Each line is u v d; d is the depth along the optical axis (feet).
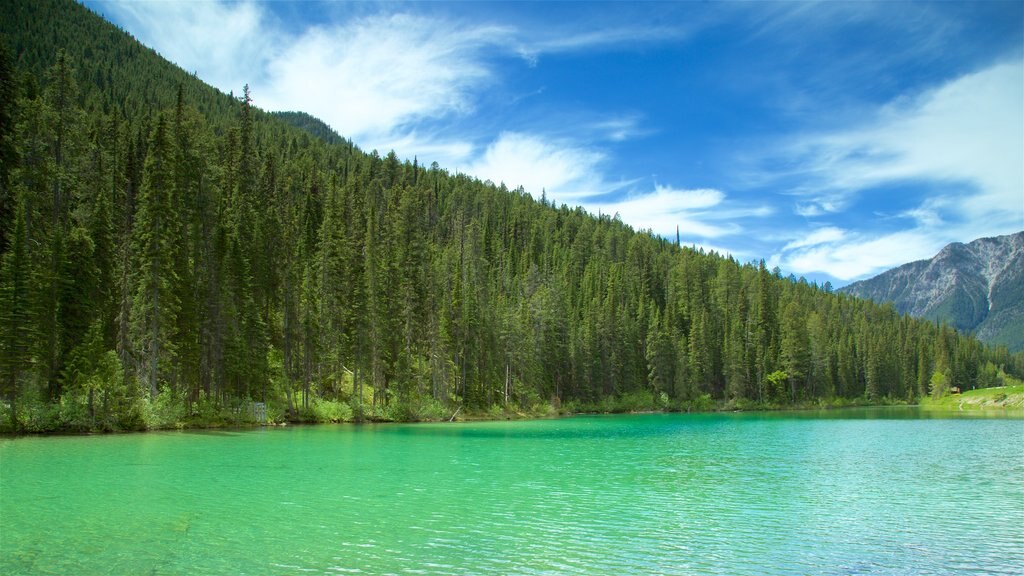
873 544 61.36
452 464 114.21
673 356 391.65
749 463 120.78
